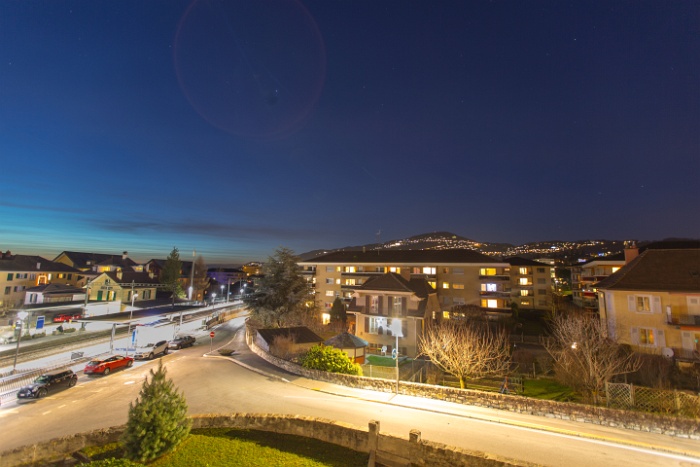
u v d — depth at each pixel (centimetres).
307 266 7600
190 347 4700
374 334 4450
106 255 10169
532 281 7131
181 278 10488
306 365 2908
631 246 4600
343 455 1273
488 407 2002
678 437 1580
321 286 7344
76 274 8462
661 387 2147
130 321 5847
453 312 5641
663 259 3438
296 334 4053
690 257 3347
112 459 1096
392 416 1884
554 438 1579
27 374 3167
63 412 2223
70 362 3659
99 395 2589
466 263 6281
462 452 1134
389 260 6825
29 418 2128
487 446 1495
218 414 1603
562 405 1830
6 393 2645
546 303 6994
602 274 5875
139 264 10300
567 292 9212
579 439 1569
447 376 2898
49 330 5250
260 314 5428
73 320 6119
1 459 1345
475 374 2703
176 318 7006
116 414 2153
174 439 1289
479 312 5553
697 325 2986
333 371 2756
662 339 3103
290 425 1472
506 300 6044
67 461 1335
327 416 1911
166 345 4256
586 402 2073
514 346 3909
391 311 4438
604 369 2172
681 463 1351
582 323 2917
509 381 2759
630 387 1905
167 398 1316
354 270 7081
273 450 1313
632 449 1466
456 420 1812
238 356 3916
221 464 1207
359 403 2131
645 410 1844
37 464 1351
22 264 7600
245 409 2080
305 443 1373
